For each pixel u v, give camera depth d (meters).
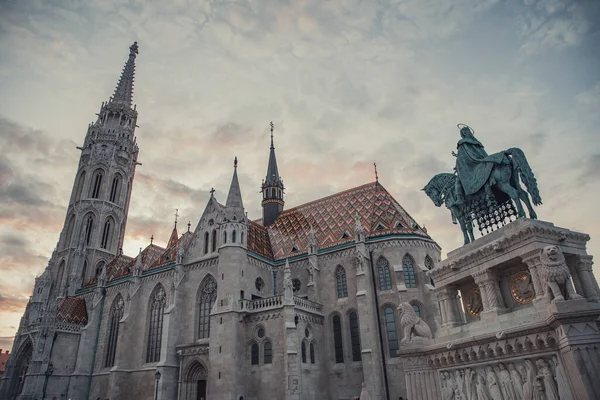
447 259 22.83
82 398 65.00
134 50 119.56
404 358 22.97
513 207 22.05
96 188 95.62
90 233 90.38
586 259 18.75
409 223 58.53
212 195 63.53
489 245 19.92
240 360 47.88
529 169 20.72
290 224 70.00
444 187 26.19
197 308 57.12
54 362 65.75
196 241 61.53
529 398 16.16
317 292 54.97
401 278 51.69
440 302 22.78
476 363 18.84
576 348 14.41
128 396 59.25
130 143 104.44
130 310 63.69
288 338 45.28
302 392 44.91
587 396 13.63
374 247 55.03
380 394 45.91
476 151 24.41
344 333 51.91
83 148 100.75
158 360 59.44
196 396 51.84
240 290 52.16
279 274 60.09
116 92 110.50
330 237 60.53
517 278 19.41
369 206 63.09
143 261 72.25
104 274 74.56
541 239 18.12
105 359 67.75
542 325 15.83
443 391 20.89
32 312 79.12
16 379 69.38
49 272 85.38
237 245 54.28
